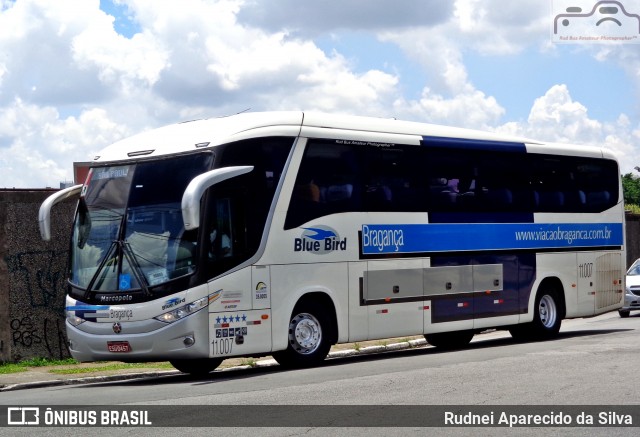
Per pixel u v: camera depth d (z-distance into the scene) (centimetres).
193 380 1530
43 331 1878
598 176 2256
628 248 4234
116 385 1523
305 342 1611
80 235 1567
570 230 2161
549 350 1748
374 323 1716
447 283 1856
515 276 2012
